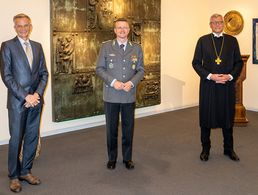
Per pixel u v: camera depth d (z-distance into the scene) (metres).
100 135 5.29
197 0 7.37
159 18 6.59
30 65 3.18
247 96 7.10
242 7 6.98
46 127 5.29
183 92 7.35
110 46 3.60
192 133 5.34
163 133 5.35
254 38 6.85
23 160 3.38
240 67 3.95
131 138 3.77
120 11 5.91
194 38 7.41
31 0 4.93
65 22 5.22
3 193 3.19
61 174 3.66
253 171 3.72
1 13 4.68
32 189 3.27
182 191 3.23
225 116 3.97
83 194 3.17
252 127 5.66
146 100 6.55
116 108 3.66
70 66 5.34
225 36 3.96
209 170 3.76
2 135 4.86
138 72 3.65
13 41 3.13
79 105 5.53
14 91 3.07
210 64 3.93
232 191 3.22
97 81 5.71
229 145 4.14
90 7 5.49
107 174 3.65
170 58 7.00
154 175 3.62
